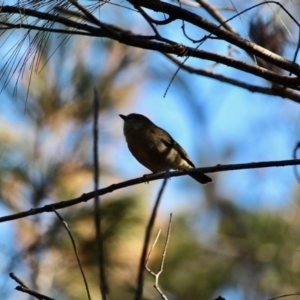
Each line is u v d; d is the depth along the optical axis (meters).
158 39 7.84
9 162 10.15
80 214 9.97
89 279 9.80
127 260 10.07
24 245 9.83
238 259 13.66
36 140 10.47
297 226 13.41
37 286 9.61
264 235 13.40
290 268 12.78
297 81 7.87
